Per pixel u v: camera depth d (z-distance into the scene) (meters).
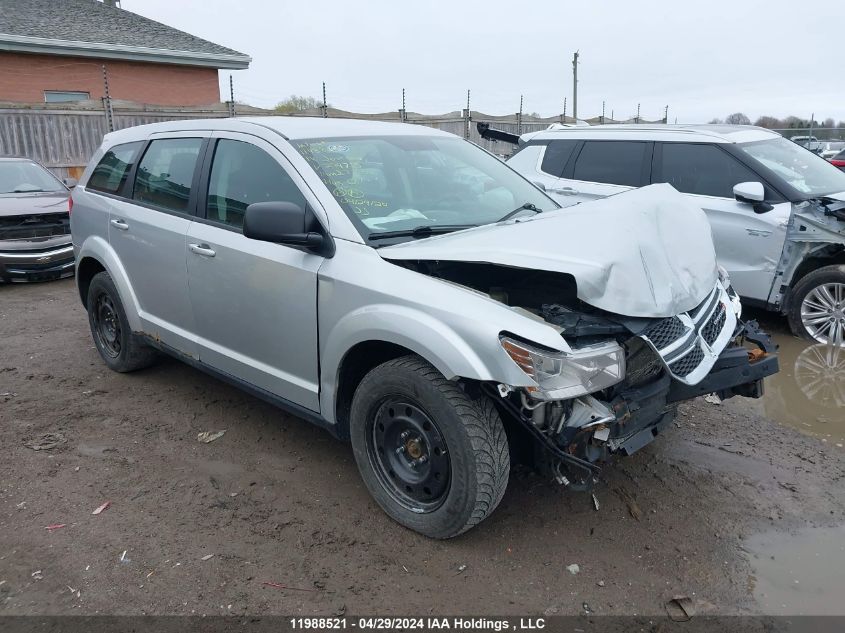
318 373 3.51
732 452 4.18
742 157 6.45
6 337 6.39
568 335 2.82
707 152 6.70
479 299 2.91
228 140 4.10
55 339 6.33
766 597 2.88
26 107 14.01
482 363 2.77
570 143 7.75
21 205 8.79
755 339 3.70
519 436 3.10
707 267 3.38
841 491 3.73
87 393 4.97
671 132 7.01
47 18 18.97
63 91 18.14
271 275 3.61
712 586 2.95
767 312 7.12
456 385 2.97
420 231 3.49
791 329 6.33
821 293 6.08
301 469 3.91
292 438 4.29
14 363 5.63
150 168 4.71
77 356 5.81
